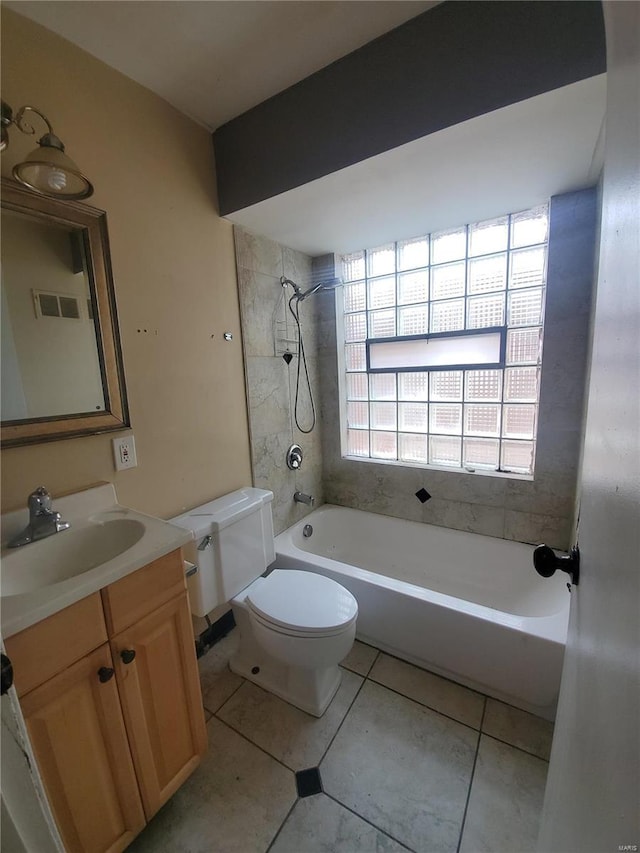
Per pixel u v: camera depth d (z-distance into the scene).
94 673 0.86
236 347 1.83
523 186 1.52
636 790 0.31
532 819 1.06
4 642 0.71
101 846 0.89
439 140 1.20
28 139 1.05
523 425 1.97
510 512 2.01
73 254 1.17
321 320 2.44
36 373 1.11
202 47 1.19
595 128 1.15
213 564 1.50
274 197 1.53
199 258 1.60
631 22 0.40
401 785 1.16
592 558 0.58
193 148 1.54
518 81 1.03
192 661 1.11
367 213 1.73
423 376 2.22
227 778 1.19
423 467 2.25
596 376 0.64
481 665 1.44
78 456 1.23
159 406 1.47
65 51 1.13
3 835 0.40
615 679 0.41
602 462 0.54
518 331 1.89
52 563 1.06
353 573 1.74
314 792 1.14
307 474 2.45
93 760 0.86
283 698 1.47
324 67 1.30
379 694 1.48
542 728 1.32
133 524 1.16
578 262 1.64
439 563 2.22
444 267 2.04
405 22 1.14
